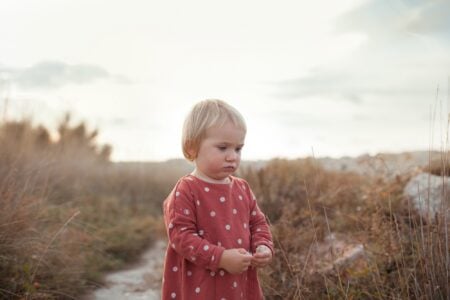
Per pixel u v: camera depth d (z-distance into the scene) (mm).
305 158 6332
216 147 2227
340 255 3264
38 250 3697
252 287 2340
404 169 4730
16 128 6359
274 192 4965
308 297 3033
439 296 2516
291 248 3645
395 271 2992
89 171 8258
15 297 3238
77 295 3875
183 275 2209
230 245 2211
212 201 2244
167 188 9445
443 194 2812
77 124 10797
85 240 4895
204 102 2342
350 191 4684
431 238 2668
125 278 4676
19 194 3814
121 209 7535
